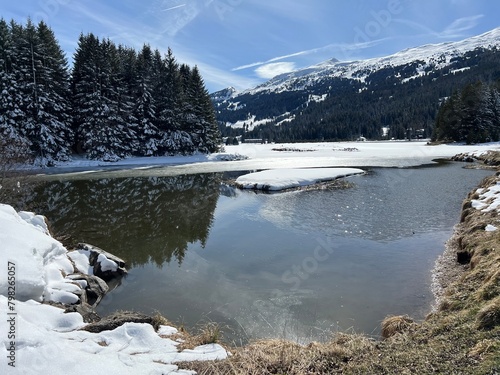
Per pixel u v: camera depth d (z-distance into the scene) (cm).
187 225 1221
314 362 351
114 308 625
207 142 4538
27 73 3158
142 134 4041
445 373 279
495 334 322
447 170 2559
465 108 5241
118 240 1055
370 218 1239
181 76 4634
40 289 514
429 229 1081
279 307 617
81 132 3594
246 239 1040
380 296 646
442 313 462
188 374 322
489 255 620
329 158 3934
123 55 4294
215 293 682
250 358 358
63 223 1262
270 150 5638
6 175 1458
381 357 343
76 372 285
